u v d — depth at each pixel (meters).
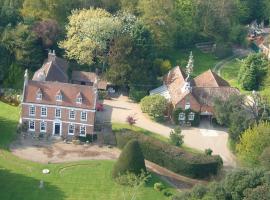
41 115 144.88
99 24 169.38
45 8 181.12
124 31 171.62
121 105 163.00
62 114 144.62
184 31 199.88
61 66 165.88
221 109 148.62
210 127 156.25
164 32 186.50
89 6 190.75
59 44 172.75
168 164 134.88
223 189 106.56
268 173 106.25
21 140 142.25
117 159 133.88
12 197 120.00
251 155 131.25
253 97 150.62
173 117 155.50
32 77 170.25
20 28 171.12
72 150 140.50
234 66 195.75
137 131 147.62
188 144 147.12
